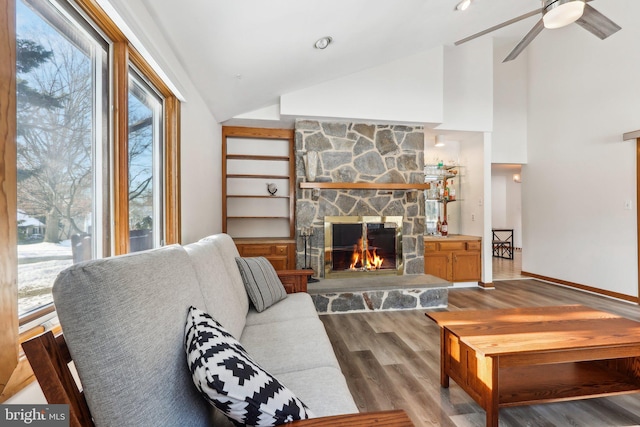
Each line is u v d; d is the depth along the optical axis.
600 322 1.84
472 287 4.54
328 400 1.10
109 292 0.64
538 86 4.95
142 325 0.70
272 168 4.46
